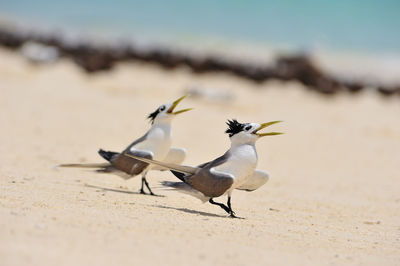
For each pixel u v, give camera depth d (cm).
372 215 1301
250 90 4650
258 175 1184
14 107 2547
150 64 5906
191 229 918
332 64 8325
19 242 709
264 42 11075
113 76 4459
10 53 5847
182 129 2506
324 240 980
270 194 1443
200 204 1216
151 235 837
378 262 865
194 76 5391
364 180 1777
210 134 2433
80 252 704
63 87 3509
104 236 795
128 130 2300
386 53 10150
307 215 1227
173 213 1048
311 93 4834
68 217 886
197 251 782
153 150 1241
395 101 5109
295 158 2102
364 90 5550
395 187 1694
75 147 1836
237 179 1071
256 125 1075
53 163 1532
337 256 870
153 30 12044
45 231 775
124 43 7706
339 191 1573
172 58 5769
